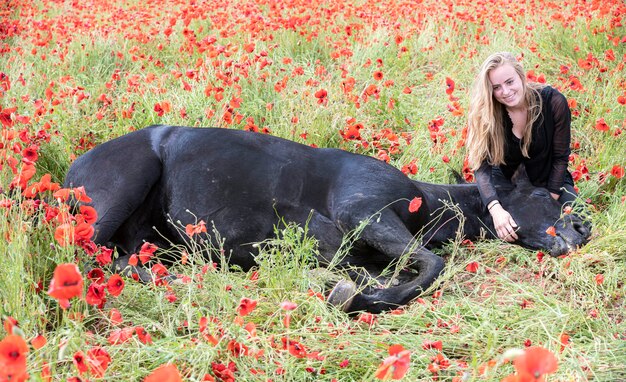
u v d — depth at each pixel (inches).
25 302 115.2
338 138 208.2
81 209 112.1
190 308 113.0
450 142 203.6
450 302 130.5
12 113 154.7
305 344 113.0
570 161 198.8
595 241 154.4
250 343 108.2
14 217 123.2
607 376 105.7
